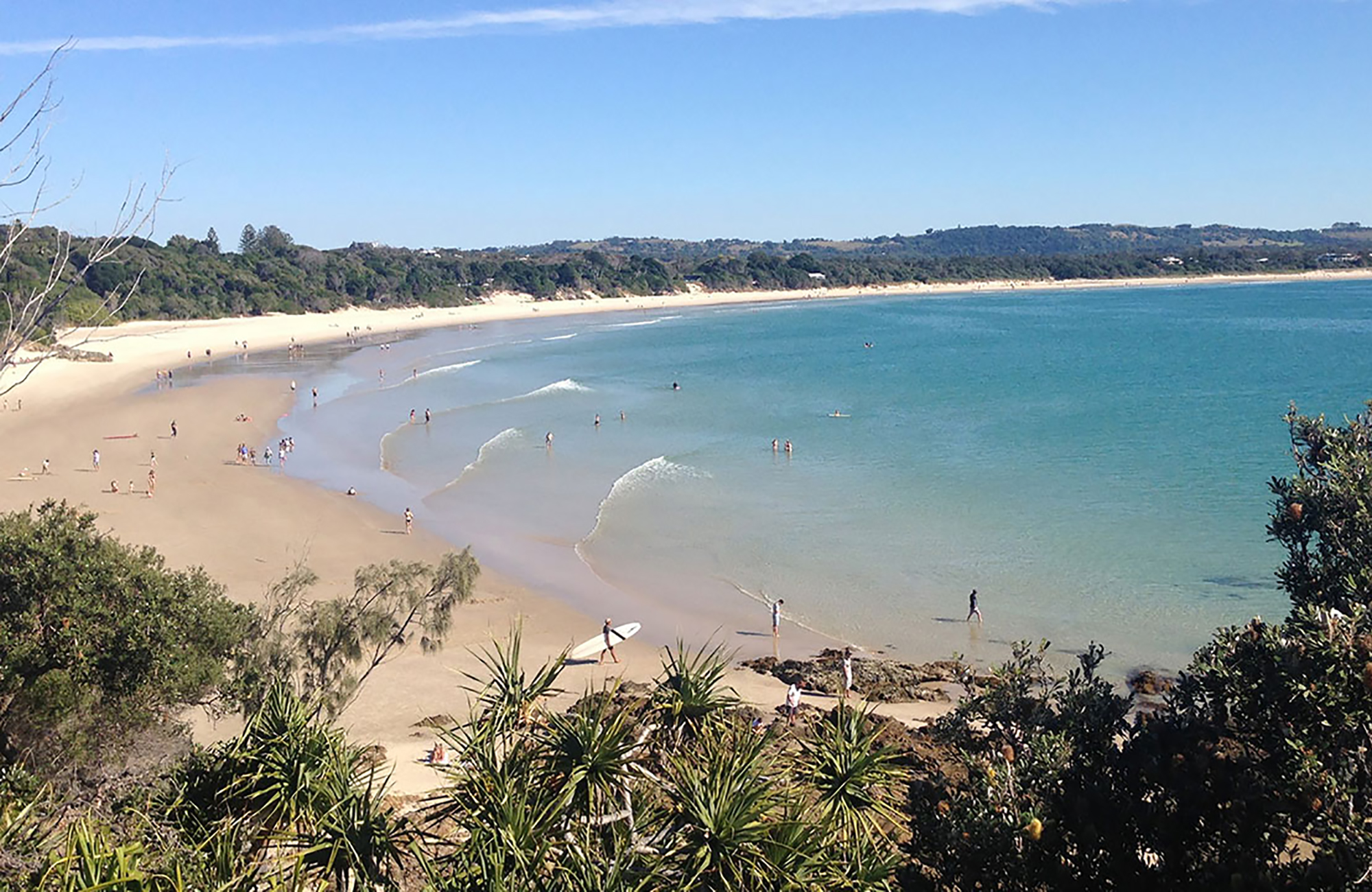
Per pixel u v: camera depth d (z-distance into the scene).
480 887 8.19
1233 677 10.20
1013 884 9.61
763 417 74.88
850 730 9.88
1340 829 8.58
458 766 9.62
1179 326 157.88
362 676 24.92
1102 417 72.75
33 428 66.69
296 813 9.21
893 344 136.25
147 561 19.53
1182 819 9.70
